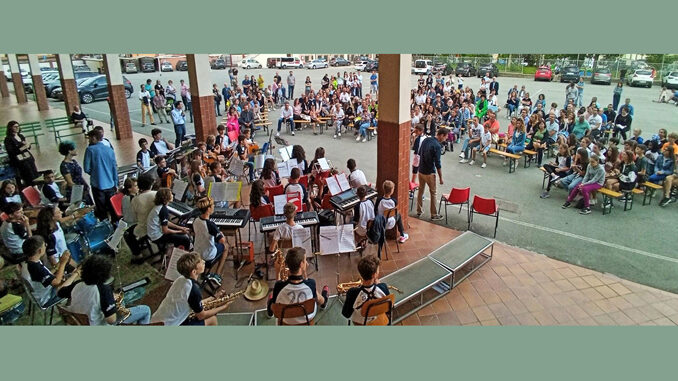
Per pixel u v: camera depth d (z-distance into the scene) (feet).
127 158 45.01
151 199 22.31
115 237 20.24
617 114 53.36
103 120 66.28
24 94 81.97
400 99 24.43
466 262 21.26
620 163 32.04
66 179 29.48
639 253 24.98
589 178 30.86
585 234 27.53
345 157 46.55
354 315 14.94
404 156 25.96
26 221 21.31
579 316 19.17
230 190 26.09
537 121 44.39
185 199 29.48
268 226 21.75
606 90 86.33
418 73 116.57
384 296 14.56
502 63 119.14
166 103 69.77
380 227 22.61
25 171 31.91
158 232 21.54
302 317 15.17
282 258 19.97
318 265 23.44
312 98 66.59
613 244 26.12
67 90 62.59
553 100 76.23
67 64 61.67
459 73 113.50
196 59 40.01
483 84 75.51
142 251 24.11
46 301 17.19
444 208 32.04
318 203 27.89
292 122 58.59
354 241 23.02
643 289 21.33
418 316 19.25
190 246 22.03
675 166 32.83
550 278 22.33
